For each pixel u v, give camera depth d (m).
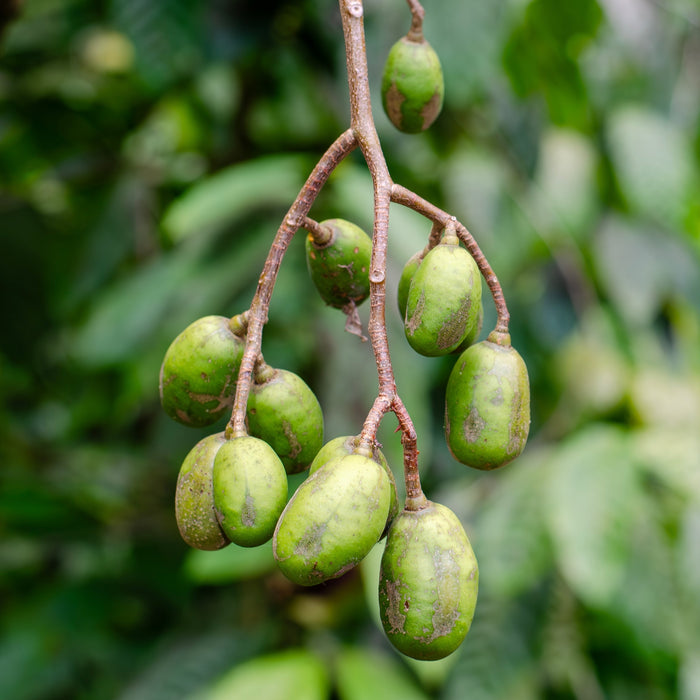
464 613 0.91
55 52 2.55
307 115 2.47
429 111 1.29
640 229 2.64
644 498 2.15
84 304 2.64
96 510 2.42
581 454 2.14
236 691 1.93
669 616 2.09
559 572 2.34
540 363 2.44
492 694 2.19
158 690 2.15
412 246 1.96
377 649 2.26
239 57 2.21
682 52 2.62
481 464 1.00
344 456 0.90
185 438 2.46
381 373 0.93
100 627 2.38
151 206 2.57
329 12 2.15
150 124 2.76
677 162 2.55
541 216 2.45
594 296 2.56
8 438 2.67
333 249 1.13
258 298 1.01
